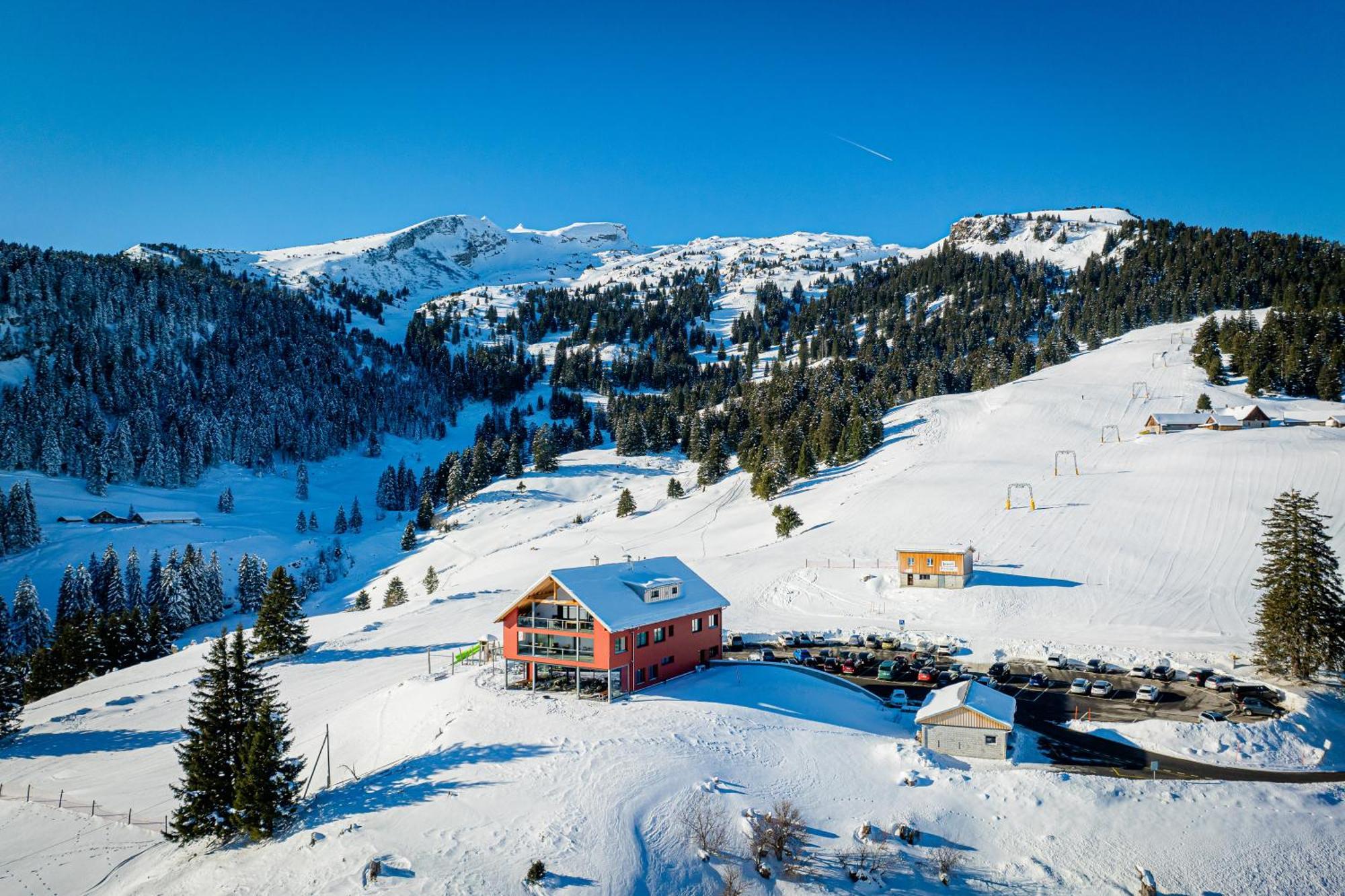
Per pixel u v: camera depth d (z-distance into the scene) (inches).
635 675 2023.9
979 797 1481.3
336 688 2437.3
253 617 4692.4
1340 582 1983.3
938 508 3966.5
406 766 1654.8
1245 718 1803.6
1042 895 1267.2
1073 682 2043.6
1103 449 4613.7
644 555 4288.9
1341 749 1689.2
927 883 1295.5
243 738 1549.0
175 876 1407.5
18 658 3029.0
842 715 1941.4
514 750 1656.0
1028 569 3110.2
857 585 3149.6
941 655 2395.4
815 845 1364.4
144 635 3415.4
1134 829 1379.2
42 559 5177.2
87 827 1690.5
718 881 1285.7
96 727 2309.3
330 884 1250.0
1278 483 3567.9
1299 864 1310.3
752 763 1601.9
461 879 1225.4
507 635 2100.1
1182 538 3193.9
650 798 1443.2
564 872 1246.3
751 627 2817.4
